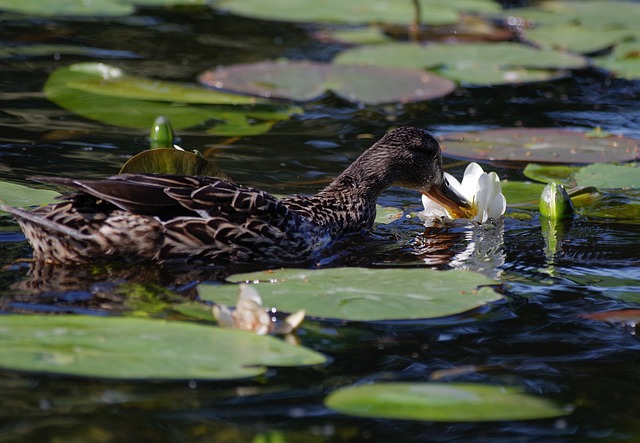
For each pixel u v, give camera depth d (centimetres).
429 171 1314
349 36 2147
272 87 1747
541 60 1980
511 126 1648
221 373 732
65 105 1616
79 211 1035
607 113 1731
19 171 1318
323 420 734
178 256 1061
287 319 863
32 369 721
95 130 1513
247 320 855
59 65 1825
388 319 898
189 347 779
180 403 750
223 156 1443
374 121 1655
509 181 1419
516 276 1072
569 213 1287
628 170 1432
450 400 743
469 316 949
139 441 693
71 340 780
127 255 1045
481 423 754
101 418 721
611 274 1080
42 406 733
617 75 1959
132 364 739
